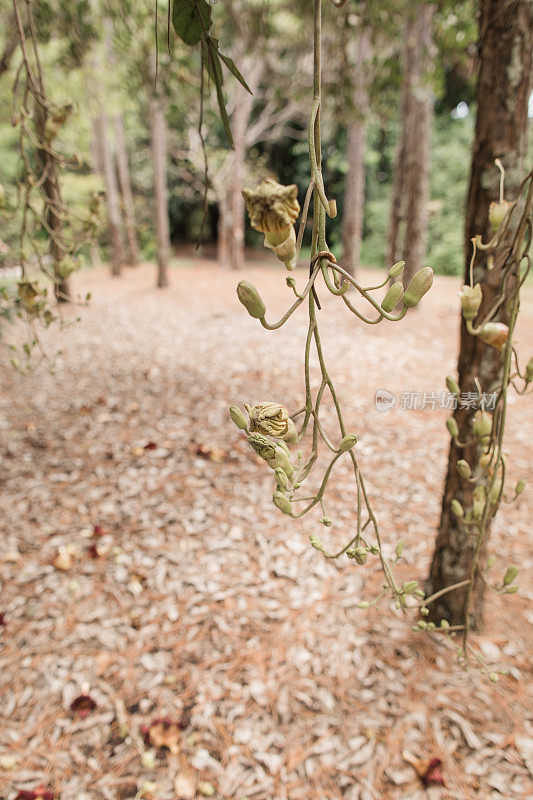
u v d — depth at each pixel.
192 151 11.74
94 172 11.56
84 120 6.46
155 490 3.15
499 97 1.59
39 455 3.48
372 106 4.63
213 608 2.35
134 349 5.83
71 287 7.25
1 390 4.48
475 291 0.91
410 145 6.98
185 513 2.96
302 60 9.62
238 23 5.39
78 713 1.89
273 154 15.73
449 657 2.12
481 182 1.67
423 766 1.72
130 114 11.77
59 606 2.33
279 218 0.48
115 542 2.72
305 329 6.90
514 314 0.89
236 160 11.56
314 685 2.02
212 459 3.46
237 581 2.50
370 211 15.26
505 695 1.96
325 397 4.53
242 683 2.02
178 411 4.20
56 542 2.70
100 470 3.33
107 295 9.18
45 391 4.53
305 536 2.80
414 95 6.64
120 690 1.98
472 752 1.78
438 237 13.64
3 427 3.83
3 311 2.37
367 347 6.10
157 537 2.77
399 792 1.67
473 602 2.16
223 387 4.74
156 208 9.70
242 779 1.71
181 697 1.96
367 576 2.53
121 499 3.06
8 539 2.70
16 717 1.87
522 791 1.66
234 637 2.21
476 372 1.85
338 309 7.90
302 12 3.74
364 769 1.74
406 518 2.96
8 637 2.17
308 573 2.55
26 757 1.74
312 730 1.86
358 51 6.16
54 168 1.37
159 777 1.70
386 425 4.05
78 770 1.72
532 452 3.73
